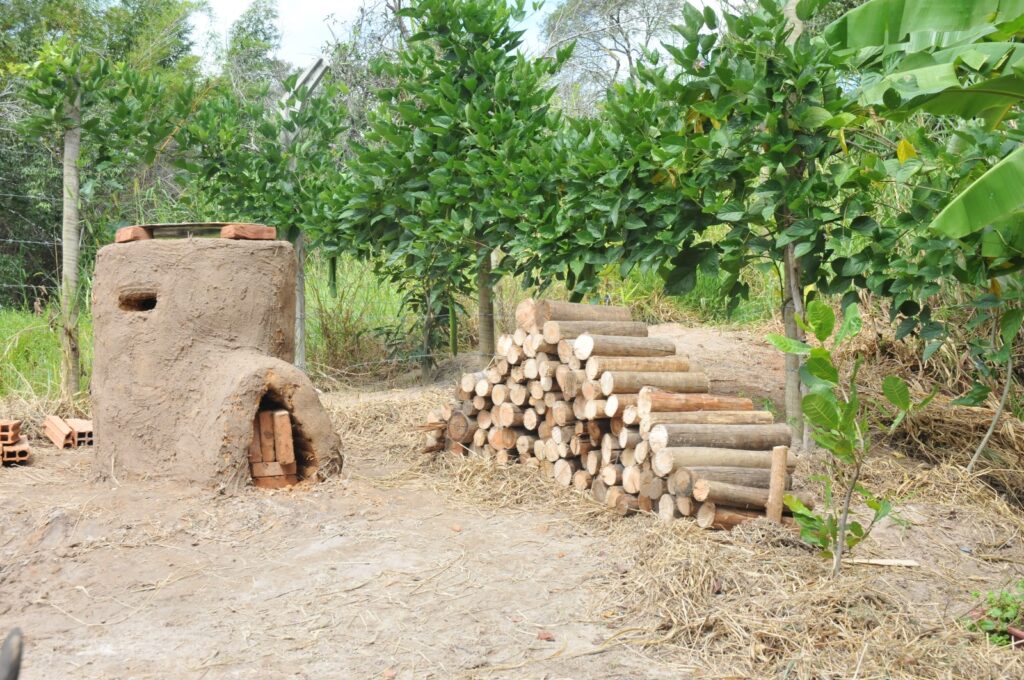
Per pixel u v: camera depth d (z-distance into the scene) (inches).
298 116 373.7
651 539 189.8
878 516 168.7
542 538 201.5
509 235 313.7
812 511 202.1
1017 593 180.4
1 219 637.9
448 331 412.8
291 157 372.5
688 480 194.7
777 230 254.5
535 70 335.9
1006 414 277.4
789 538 187.9
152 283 228.1
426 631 155.4
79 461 262.1
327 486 227.0
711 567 170.6
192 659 145.5
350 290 451.5
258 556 188.5
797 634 149.8
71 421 300.2
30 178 629.6
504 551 192.9
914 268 239.8
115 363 229.8
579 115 602.9
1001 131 249.4
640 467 211.2
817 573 173.6
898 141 274.5
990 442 263.7
